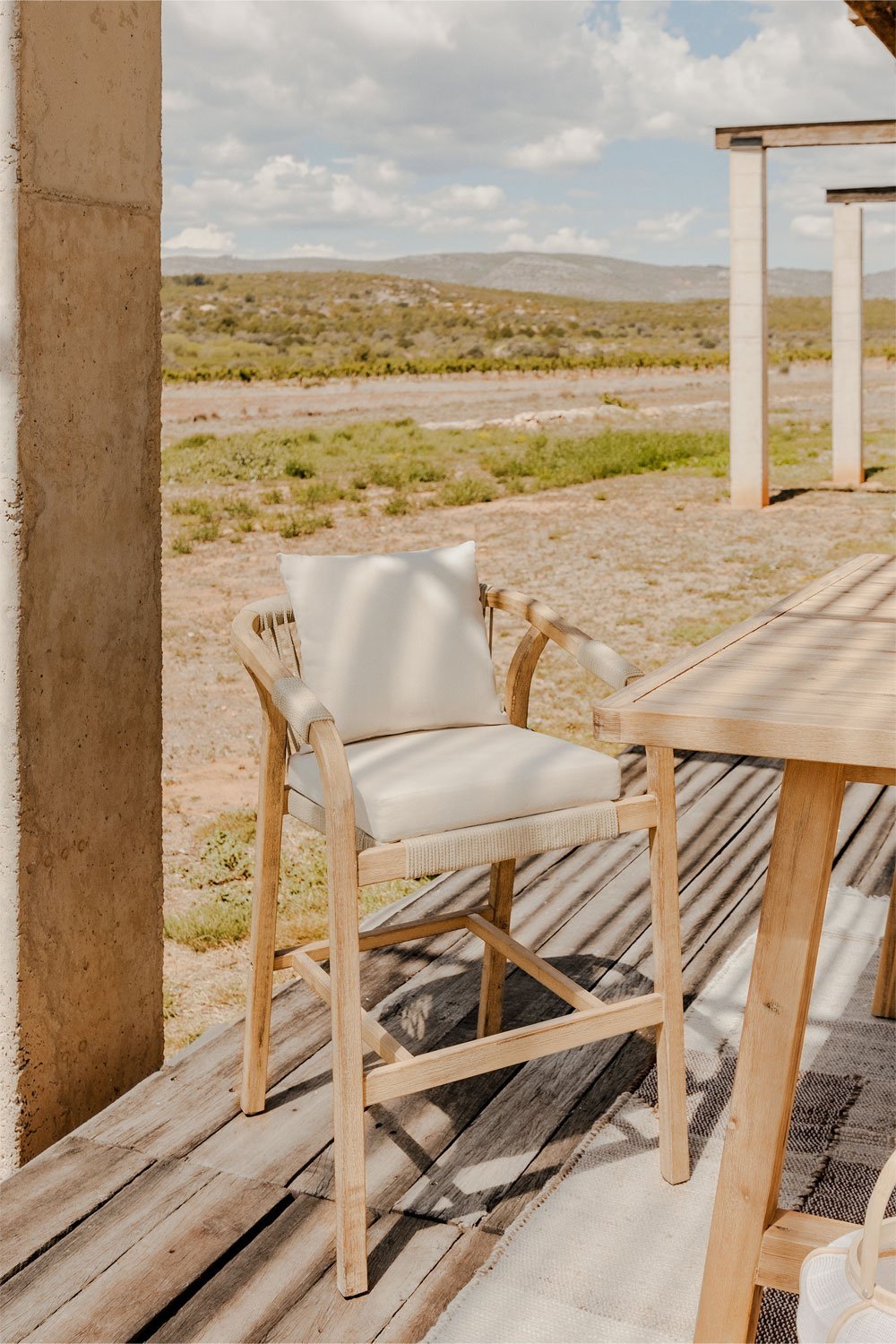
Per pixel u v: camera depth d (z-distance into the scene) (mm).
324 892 3699
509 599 2160
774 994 1347
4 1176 2023
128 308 2078
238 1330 1559
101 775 2102
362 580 2080
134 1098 2113
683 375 44938
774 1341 1541
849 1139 1952
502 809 1726
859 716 1180
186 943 3480
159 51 2105
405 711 2057
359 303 87000
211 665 6840
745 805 3736
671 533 10703
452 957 2672
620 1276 1644
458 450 18406
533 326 78938
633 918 2865
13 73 1798
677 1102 1834
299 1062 2232
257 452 17125
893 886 2326
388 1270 1672
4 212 1829
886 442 20734
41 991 2010
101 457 2045
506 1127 2018
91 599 2047
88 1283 1634
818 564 9125
